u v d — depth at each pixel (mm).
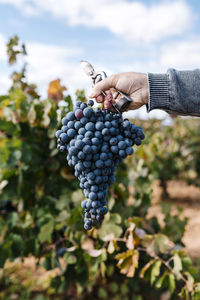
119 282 3418
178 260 2295
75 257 2686
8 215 3092
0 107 2896
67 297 3252
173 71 1716
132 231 2387
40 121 2926
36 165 2875
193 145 8805
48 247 3018
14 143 2787
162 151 7375
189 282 2211
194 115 1779
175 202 7465
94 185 1390
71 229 2719
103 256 2537
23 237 3107
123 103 1545
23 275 3725
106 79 1658
